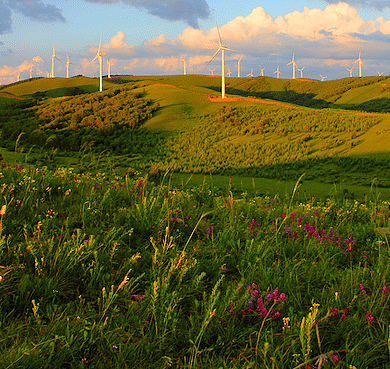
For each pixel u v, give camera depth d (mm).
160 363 2549
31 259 3646
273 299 3305
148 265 4008
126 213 5219
